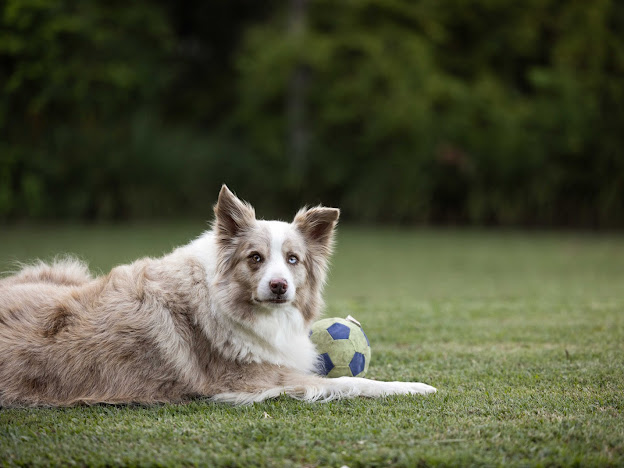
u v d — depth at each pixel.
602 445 3.40
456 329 7.20
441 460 3.18
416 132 29.11
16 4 23.11
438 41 30.66
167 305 4.47
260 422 3.79
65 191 26.62
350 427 3.69
